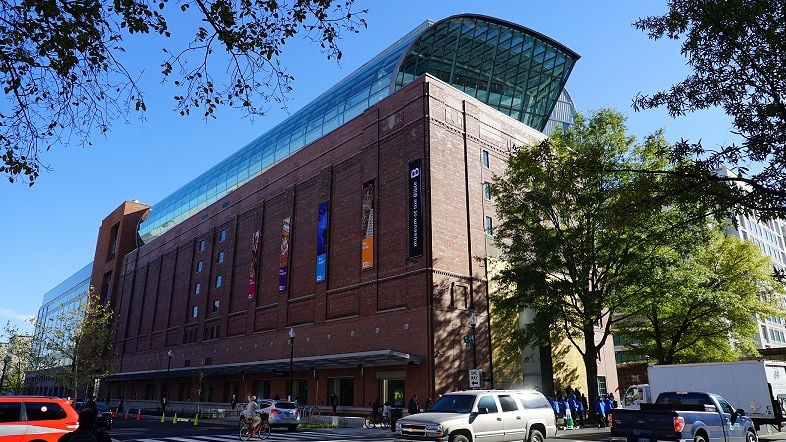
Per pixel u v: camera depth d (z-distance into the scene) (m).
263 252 49.16
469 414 14.71
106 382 75.94
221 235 57.50
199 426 33.09
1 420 12.91
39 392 99.19
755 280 36.78
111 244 87.19
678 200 10.83
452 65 45.75
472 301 34.66
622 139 27.94
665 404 16.92
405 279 33.94
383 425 30.31
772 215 10.00
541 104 51.41
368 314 35.84
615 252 28.14
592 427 28.30
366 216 37.97
